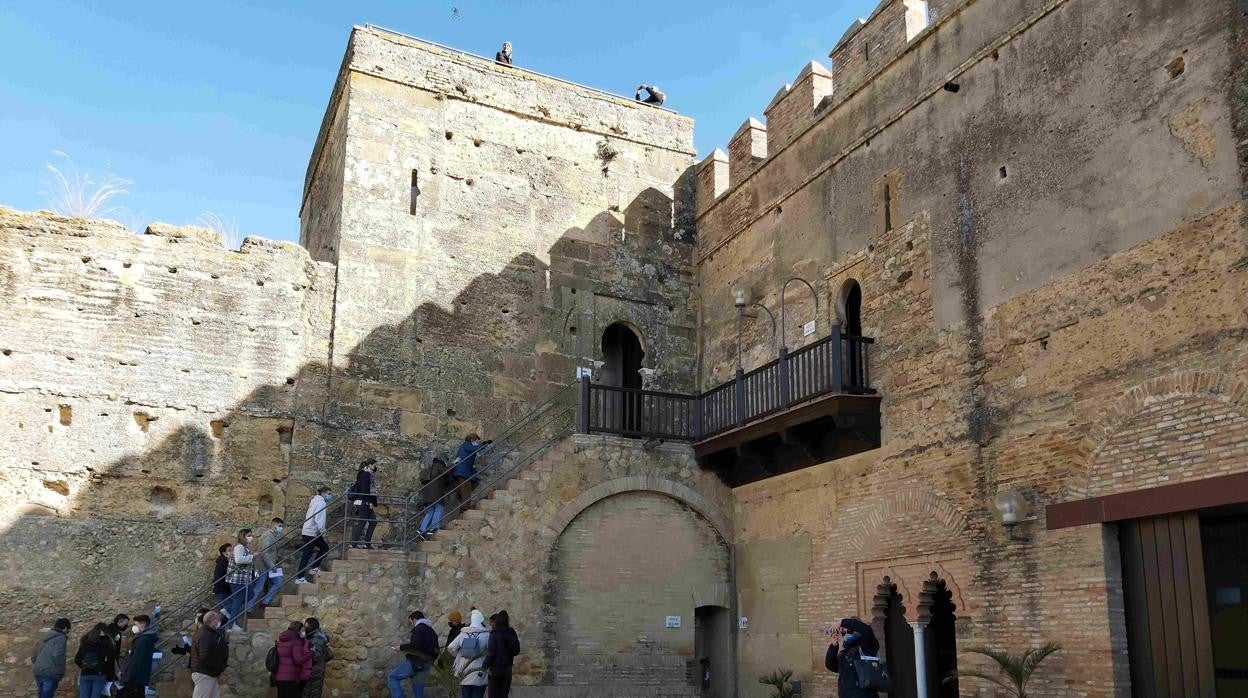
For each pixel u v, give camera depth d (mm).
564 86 22188
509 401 20109
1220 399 11023
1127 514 11805
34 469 16719
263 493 17969
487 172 20984
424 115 20672
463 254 20375
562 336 20859
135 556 17016
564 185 21625
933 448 14758
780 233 19234
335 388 18781
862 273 16734
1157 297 11891
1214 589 11391
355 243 19500
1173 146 11969
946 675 14688
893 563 15211
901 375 15547
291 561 17781
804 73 19062
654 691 18094
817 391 16422
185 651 15406
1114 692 11641
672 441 19203
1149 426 11758
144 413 17562
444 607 17000
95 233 17797
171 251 18250
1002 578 13297
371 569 16656
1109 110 12844
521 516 17828
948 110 15430
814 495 17188
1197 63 11828
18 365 16906
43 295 17297
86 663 14359
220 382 18094
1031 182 13820
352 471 18562
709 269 21766
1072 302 12953
